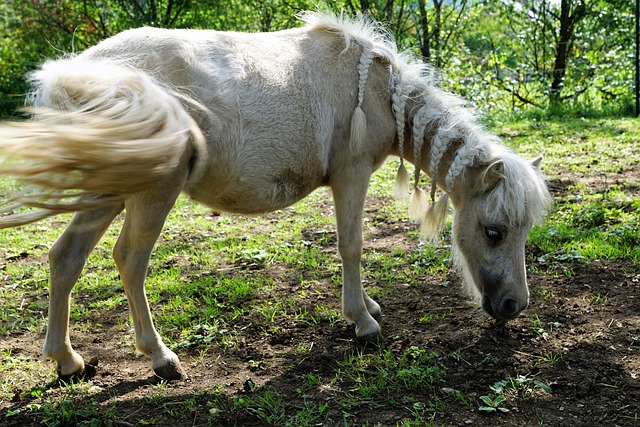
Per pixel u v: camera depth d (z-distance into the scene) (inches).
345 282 182.7
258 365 170.4
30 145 104.0
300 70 167.8
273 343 185.2
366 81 177.8
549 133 520.7
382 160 188.2
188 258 266.8
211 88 151.3
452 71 706.8
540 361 166.7
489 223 172.6
